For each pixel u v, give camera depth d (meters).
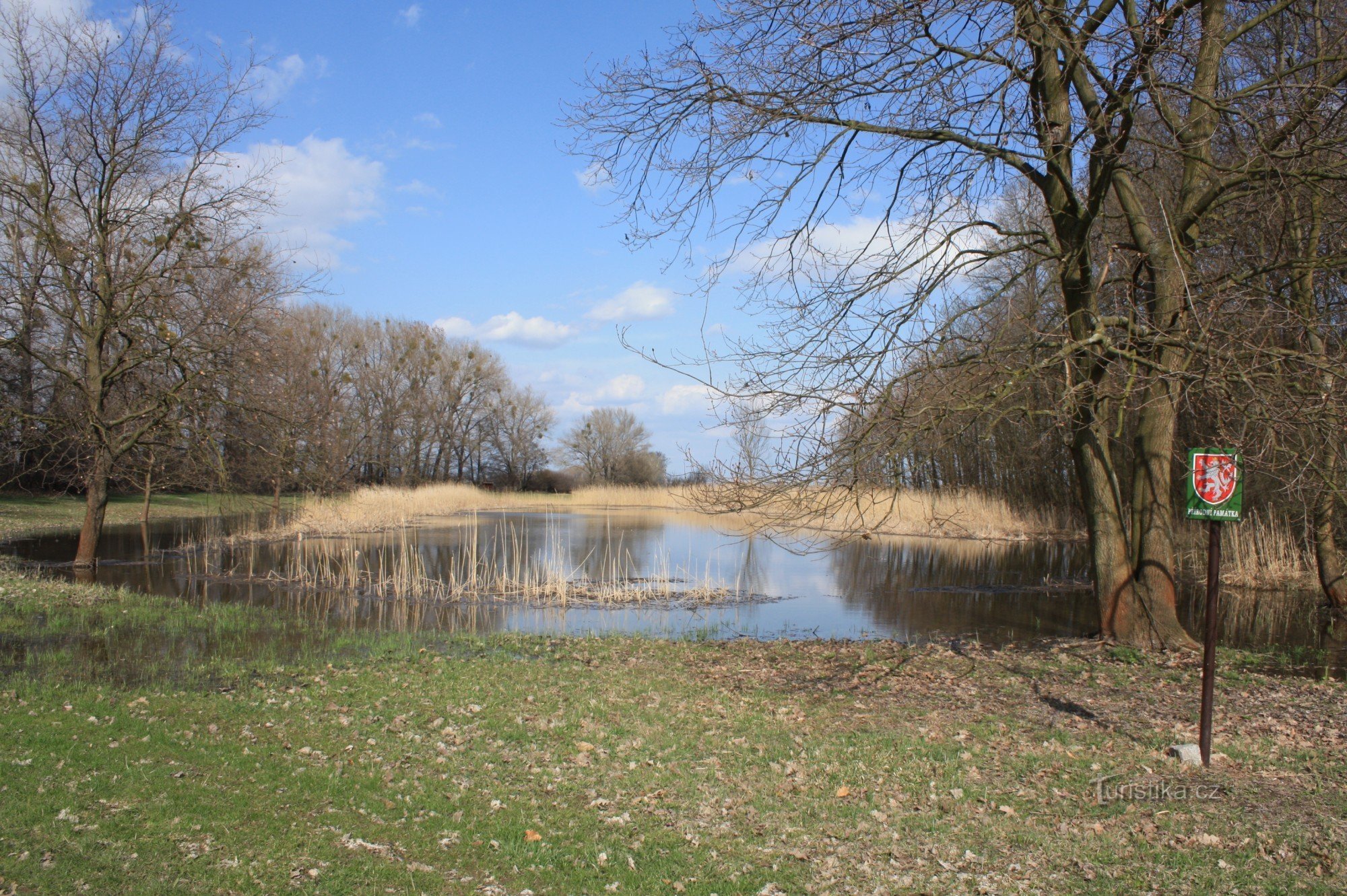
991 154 8.84
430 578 19.72
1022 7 7.30
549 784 5.66
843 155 9.41
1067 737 6.64
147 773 5.41
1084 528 29.66
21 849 4.23
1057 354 8.26
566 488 66.44
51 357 18.45
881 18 7.71
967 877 4.29
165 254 18.62
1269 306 8.34
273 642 11.56
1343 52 8.73
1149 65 7.69
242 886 4.04
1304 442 8.96
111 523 30.28
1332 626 13.30
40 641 10.76
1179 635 10.59
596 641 12.04
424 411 58.47
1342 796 5.19
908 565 23.14
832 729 7.00
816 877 4.34
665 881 4.29
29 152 17.12
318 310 50.34
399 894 4.08
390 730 6.88
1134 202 10.32
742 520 38.62
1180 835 4.69
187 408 18.45
